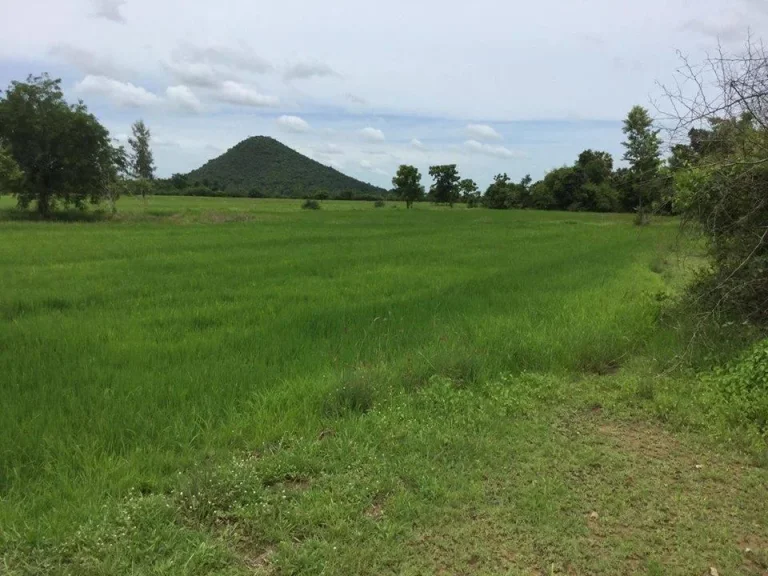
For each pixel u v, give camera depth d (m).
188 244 24.19
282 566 3.35
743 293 8.01
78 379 6.15
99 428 4.90
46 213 47.25
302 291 12.59
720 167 8.23
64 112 45.72
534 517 3.95
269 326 8.91
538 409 6.00
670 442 5.29
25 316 9.81
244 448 4.91
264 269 16.42
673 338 8.30
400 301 11.15
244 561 3.44
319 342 8.00
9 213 47.88
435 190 115.88
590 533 3.81
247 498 4.00
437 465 4.66
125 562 3.29
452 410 5.82
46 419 5.05
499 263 18.77
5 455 4.38
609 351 7.79
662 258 17.38
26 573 3.20
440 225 46.12
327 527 3.76
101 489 4.04
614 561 3.53
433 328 8.84
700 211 8.80
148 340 8.05
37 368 6.48
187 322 9.35
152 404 5.43
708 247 9.22
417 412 5.73
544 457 4.90
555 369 7.24
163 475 4.38
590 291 12.62
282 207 85.56
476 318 9.53
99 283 13.41
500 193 110.81
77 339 7.97
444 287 13.13
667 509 4.12
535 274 15.81
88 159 47.41
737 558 3.56
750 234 8.24
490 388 6.43
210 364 6.81
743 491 4.40
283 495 4.07
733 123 8.30
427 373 6.84
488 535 3.76
